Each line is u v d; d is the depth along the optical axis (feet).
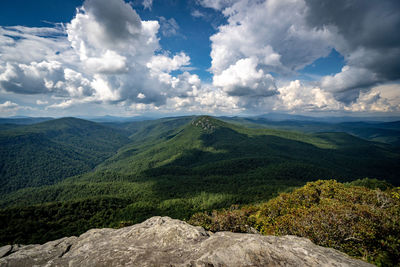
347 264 20.21
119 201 427.33
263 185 479.82
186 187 532.73
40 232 295.07
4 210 326.65
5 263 31.48
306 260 21.15
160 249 27.35
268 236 28.99
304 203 99.19
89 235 42.19
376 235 44.55
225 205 379.55
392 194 78.02
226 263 21.02
